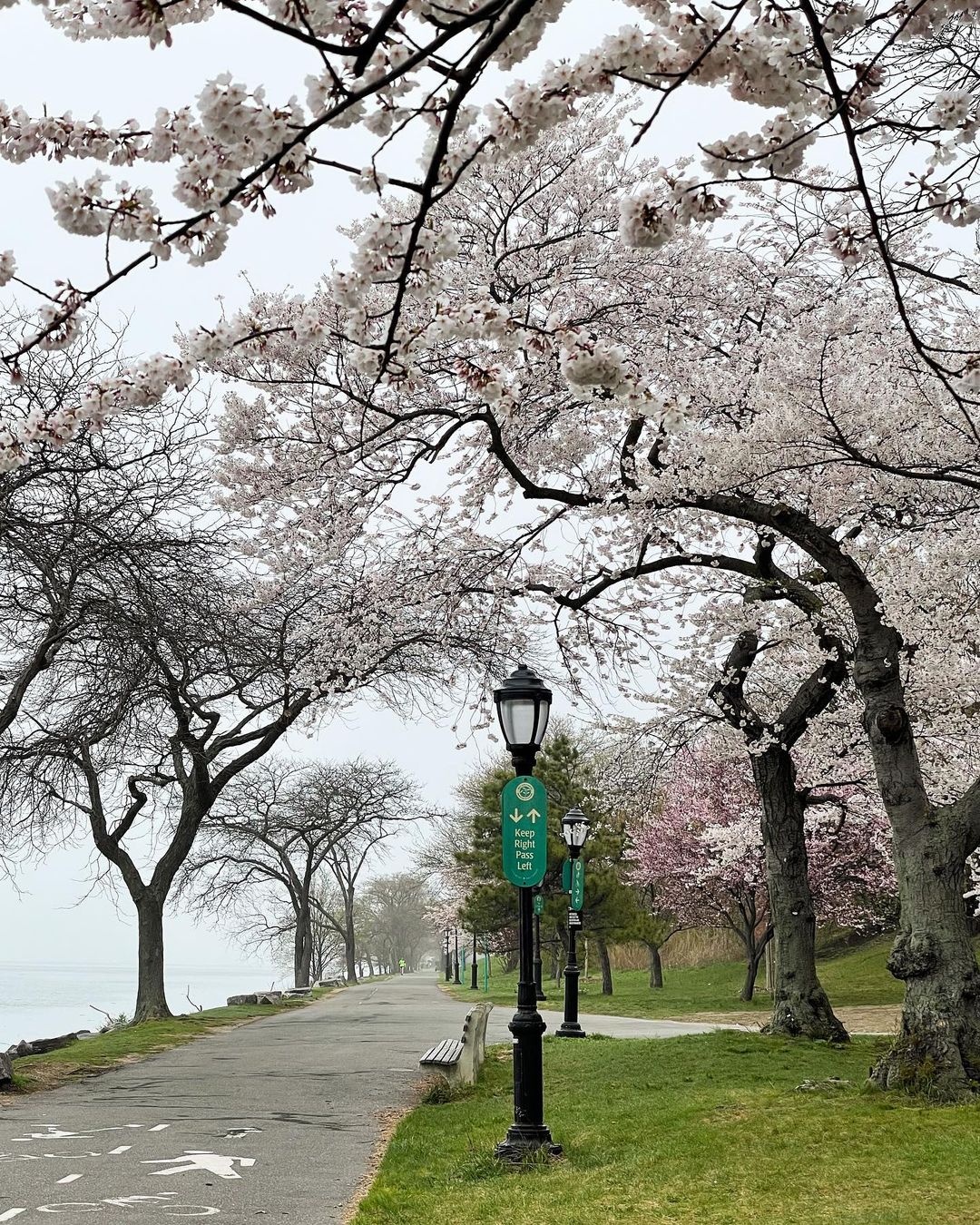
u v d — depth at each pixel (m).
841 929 38.41
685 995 34.12
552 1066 13.48
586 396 4.22
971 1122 7.98
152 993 23.17
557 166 12.89
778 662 17.66
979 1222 5.73
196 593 15.91
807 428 9.88
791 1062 12.19
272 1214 6.45
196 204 3.35
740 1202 6.43
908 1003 9.53
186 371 4.54
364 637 15.19
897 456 10.52
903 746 10.16
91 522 13.55
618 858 36.47
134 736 22.30
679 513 12.70
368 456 13.16
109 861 24.61
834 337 10.34
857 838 27.64
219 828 39.84
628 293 12.89
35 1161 8.08
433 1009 28.30
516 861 8.70
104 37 3.36
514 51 3.16
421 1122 9.80
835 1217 5.97
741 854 25.84
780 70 3.44
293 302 4.94
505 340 4.16
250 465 13.60
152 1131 9.48
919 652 14.17
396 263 4.07
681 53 3.45
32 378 12.02
